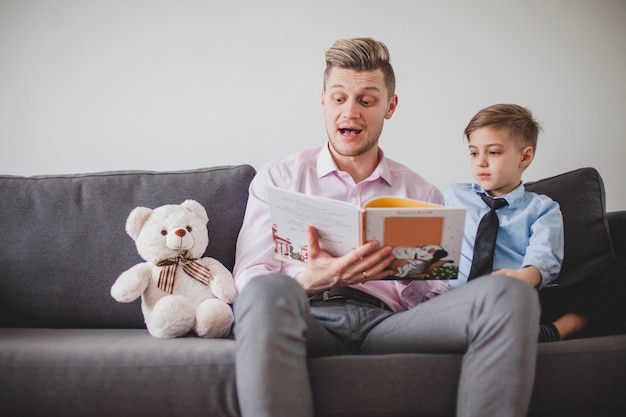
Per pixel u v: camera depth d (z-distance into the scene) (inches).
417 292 63.0
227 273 61.9
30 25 84.3
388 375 47.1
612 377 49.2
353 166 65.3
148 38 85.1
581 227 67.9
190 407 47.0
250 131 85.4
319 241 53.9
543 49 87.7
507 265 63.1
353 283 53.9
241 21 85.8
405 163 86.5
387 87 63.6
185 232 60.3
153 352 48.3
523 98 87.5
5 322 65.0
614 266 62.3
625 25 87.5
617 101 87.0
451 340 47.3
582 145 87.7
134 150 84.5
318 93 85.8
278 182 64.6
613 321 58.6
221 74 85.5
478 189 68.8
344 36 86.4
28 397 47.3
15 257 65.4
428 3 87.0
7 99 83.8
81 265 65.4
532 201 65.2
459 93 87.0
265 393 41.2
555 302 60.9
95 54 84.7
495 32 87.4
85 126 84.2
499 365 43.5
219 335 56.9
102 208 67.4
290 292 44.4
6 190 68.4
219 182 69.5
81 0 84.7
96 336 57.3
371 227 49.9
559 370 48.5
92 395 47.0
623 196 87.9
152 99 84.8
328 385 46.9
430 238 50.5
